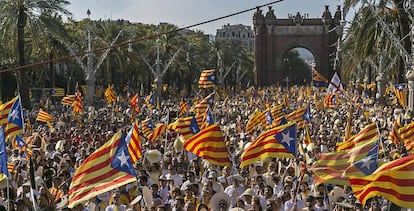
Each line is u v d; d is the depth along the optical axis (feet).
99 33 384.06
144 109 250.98
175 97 432.25
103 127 166.91
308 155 103.19
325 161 69.87
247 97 419.33
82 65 320.09
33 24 239.71
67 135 149.28
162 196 85.46
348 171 66.13
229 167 91.91
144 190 77.66
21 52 233.76
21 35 232.94
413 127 115.34
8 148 118.62
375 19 217.36
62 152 117.91
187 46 515.50
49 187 94.27
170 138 141.59
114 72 421.18
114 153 64.90
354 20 225.35
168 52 465.06
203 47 602.85
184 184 85.46
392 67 313.94
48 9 239.50
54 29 245.65
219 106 264.93
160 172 94.99
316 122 188.03
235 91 588.50
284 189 83.41
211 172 87.51
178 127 121.60
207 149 92.07
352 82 495.82
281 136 88.38
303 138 126.52
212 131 91.97
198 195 83.30
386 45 225.97
